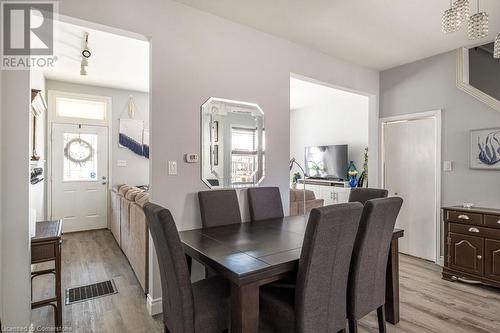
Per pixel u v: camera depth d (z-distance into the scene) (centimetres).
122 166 579
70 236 500
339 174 630
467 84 352
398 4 257
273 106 323
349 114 638
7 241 185
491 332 220
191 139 267
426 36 322
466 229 311
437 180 378
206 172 275
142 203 291
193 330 154
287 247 191
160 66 249
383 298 207
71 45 353
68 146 530
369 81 431
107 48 363
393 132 428
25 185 189
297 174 722
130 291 286
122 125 577
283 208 333
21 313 188
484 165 334
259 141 312
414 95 403
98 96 555
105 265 356
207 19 275
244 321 147
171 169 255
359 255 182
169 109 254
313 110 720
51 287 295
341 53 373
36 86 407
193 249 189
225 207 271
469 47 355
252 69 307
